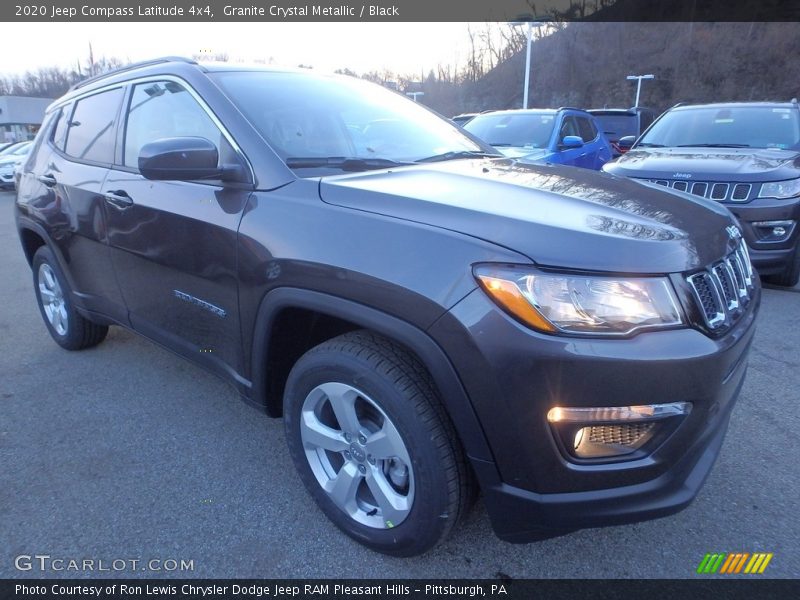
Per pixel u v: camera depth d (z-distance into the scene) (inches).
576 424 67.6
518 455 69.2
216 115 102.2
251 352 94.5
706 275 75.6
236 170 95.3
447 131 132.6
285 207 87.7
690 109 283.7
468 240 71.2
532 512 71.1
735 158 218.8
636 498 71.0
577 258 68.0
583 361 65.3
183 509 98.0
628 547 89.1
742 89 1641.2
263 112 103.6
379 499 83.1
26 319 197.2
